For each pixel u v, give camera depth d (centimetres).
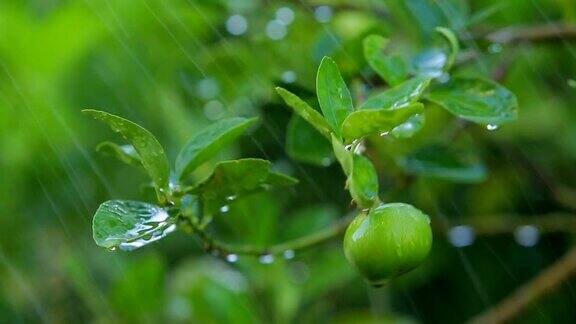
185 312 93
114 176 108
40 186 110
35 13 112
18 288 109
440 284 107
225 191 66
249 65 92
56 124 109
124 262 106
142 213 63
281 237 92
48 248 110
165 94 101
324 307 104
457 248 103
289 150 77
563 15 95
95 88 109
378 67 71
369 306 105
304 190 96
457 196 103
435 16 81
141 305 94
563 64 100
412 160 82
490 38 85
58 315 108
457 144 99
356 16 94
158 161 64
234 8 94
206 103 94
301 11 93
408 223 60
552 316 100
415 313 108
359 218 61
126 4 100
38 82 108
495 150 103
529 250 106
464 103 69
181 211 66
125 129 63
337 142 60
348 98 61
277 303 93
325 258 94
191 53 96
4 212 109
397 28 86
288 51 92
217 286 92
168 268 109
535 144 108
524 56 99
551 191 101
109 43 106
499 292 105
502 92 69
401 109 59
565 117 107
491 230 98
